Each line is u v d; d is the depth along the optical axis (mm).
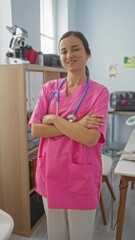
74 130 1203
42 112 1359
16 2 2385
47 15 3537
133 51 3850
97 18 3930
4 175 2043
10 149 1973
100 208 2297
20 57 2023
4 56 2338
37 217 2215
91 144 1197
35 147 2109
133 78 3930
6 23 2318
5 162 2012
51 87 1390
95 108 1243
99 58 4031
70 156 1244
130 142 2348
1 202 2105
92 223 1374
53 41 3734
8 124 1932
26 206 2018
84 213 1313
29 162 2043
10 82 1861
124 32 3842
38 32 2949
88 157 1260
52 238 1440
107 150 3691
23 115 1871
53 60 2441
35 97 2066
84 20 4000
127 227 2148
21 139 1920
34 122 1339
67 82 1361
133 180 1634
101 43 3979
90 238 1390
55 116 1266
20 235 2074
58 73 2514
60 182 1279
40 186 1372
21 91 1843
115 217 2295
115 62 3967
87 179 1255
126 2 3752
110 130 3955
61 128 1228
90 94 1281
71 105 1283
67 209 1321
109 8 3848
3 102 1910
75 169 1239
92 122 1203
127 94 3574
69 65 1266
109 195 2705
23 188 1999
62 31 3711
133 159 1809
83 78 1314
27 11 2627
